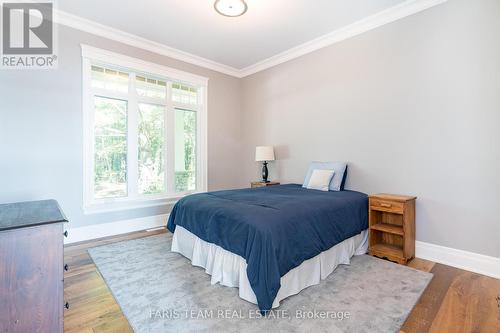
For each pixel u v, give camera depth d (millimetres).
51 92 2961
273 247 1668
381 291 1931
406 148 2760
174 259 2566
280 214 1893
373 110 3043
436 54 2533
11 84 2734
